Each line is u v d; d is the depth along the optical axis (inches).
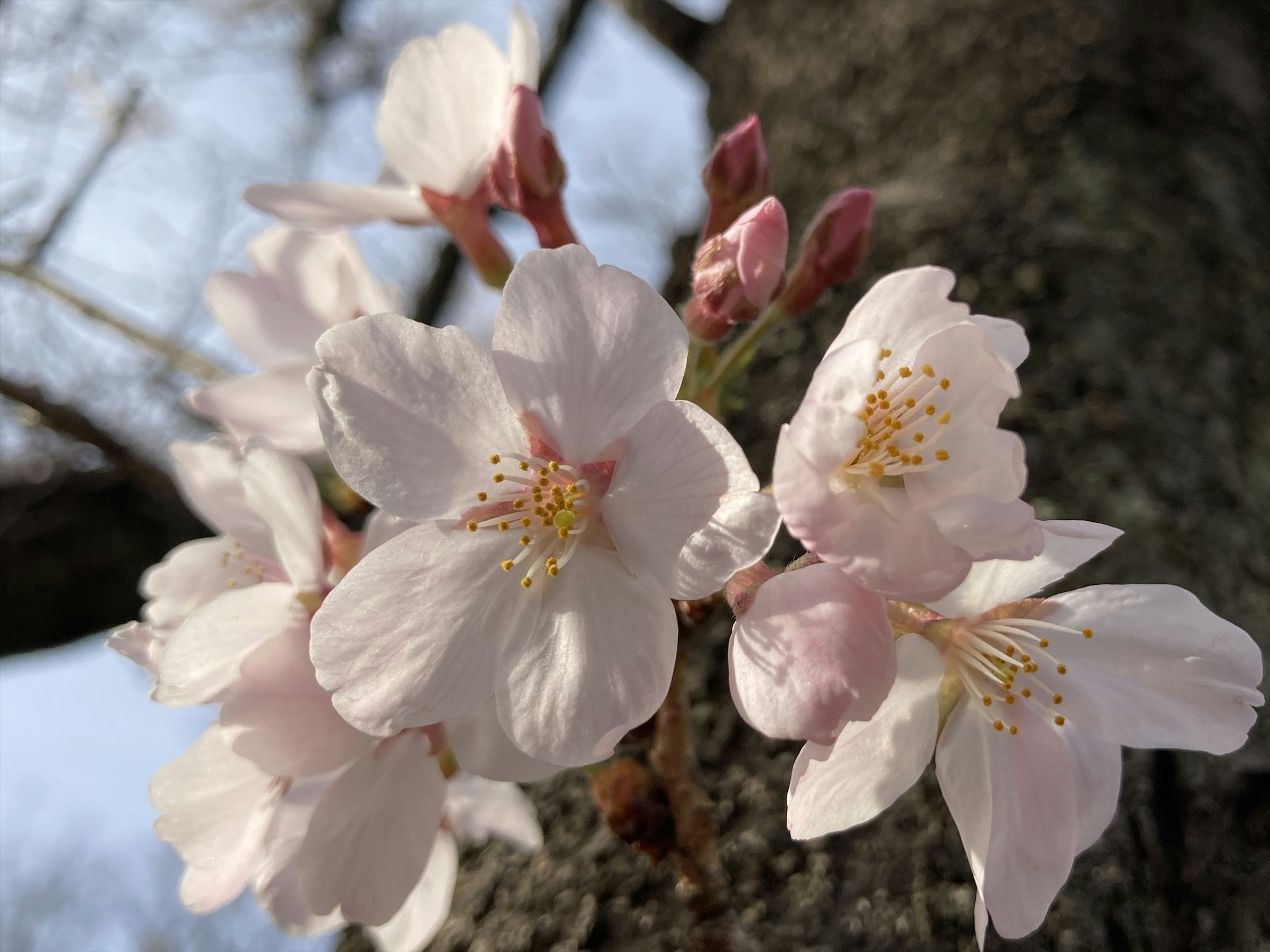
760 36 9.3
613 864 4.1
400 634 2.7
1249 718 2.8
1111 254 5.7
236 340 4.1
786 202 7.6
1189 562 4.4
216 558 3.8
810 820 2.6
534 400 2.7
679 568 2.5
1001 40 7.2
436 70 3.9
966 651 2.9
